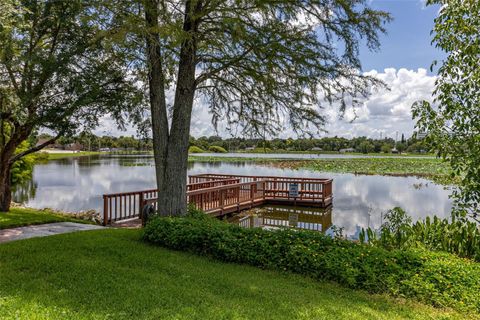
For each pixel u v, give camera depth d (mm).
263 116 7652
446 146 4809
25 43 7926
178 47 6355
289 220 12305
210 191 11875
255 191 14758
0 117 8266
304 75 6375
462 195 4984
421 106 4938
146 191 10344
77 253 5418
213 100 8273
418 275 4590
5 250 5484
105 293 3887
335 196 17344
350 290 4500
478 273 4590
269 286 4414
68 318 3244
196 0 5703
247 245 5531
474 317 3809
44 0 7594
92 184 22438
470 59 4488
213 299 3873
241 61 6719
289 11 6012
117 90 8438
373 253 5145
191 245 5832
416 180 24312
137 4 5801
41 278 4273
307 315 3590
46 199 16438
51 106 8047
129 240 6410
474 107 4602
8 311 3307
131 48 5926
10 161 9641
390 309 3936
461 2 4566
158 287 4137
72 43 7777
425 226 7062
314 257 5051
